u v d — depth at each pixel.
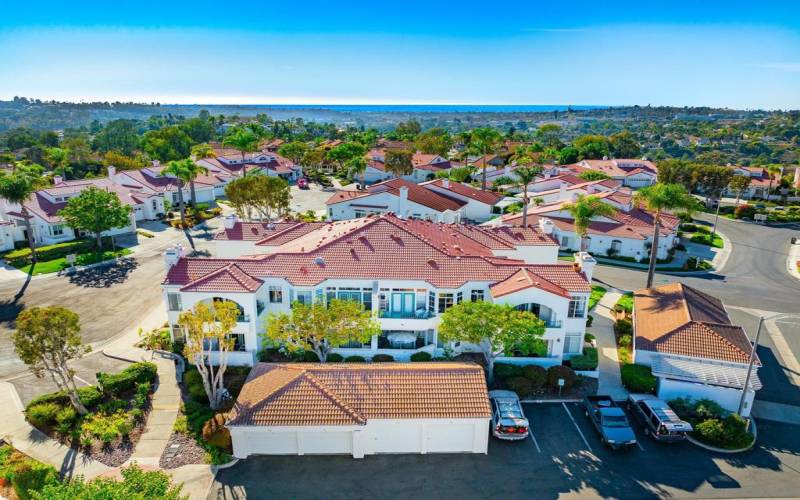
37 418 30.86
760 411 34.53
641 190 51.09
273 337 35.19
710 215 94.06
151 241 68.69
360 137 184.50
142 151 158.75
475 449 30.08
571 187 91.06
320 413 28.81
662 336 37.88
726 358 35.72
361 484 27.58
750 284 58.34
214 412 32.56
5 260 60.44
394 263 40.28
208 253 64.00
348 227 47.47
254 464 28.94
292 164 126.31
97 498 19.30
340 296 39.72
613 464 29.33
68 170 115.19
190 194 90.88
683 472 28.80
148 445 30.00
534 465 29.17
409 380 31.09
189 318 31.98
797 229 85.06
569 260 65.50
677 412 33.28
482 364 38.84
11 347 40.50
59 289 52.19
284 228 53.25
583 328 39.47
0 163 133.12
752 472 28.84
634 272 61.94
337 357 38.84
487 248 48.12
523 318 35.50
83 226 61.78
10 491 25.83
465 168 114.50
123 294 51.09
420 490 27.22
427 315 39.56
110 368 37.84
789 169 148.25
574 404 34.91
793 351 42.47
